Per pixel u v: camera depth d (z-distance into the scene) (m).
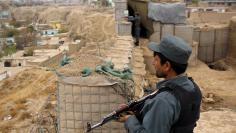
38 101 17.55
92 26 69.38
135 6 15.85
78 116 4.87
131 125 3.13
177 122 2.93
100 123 3.76
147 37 15.17
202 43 15.80
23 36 77.06
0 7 130.12
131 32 14.00
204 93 11.46
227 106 10.42
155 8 14.16
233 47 15.54
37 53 48.69
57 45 57.38
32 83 21.70
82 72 4.96
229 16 21.58
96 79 4.74
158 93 2.99
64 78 4.82
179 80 3.03
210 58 15.98
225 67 15.09
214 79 12.98
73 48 40.19
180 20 14.27
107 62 5.40
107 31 55.03
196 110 3.06
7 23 107.38
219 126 8.50
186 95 2.94
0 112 16.62
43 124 8.18
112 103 4.79
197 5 38.69
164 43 3.08
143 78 8.18
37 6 140.25
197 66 14.52
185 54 3.03
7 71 33.94
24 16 125.38
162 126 2.83
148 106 3.00
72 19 98.00
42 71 24.67
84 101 4.82
